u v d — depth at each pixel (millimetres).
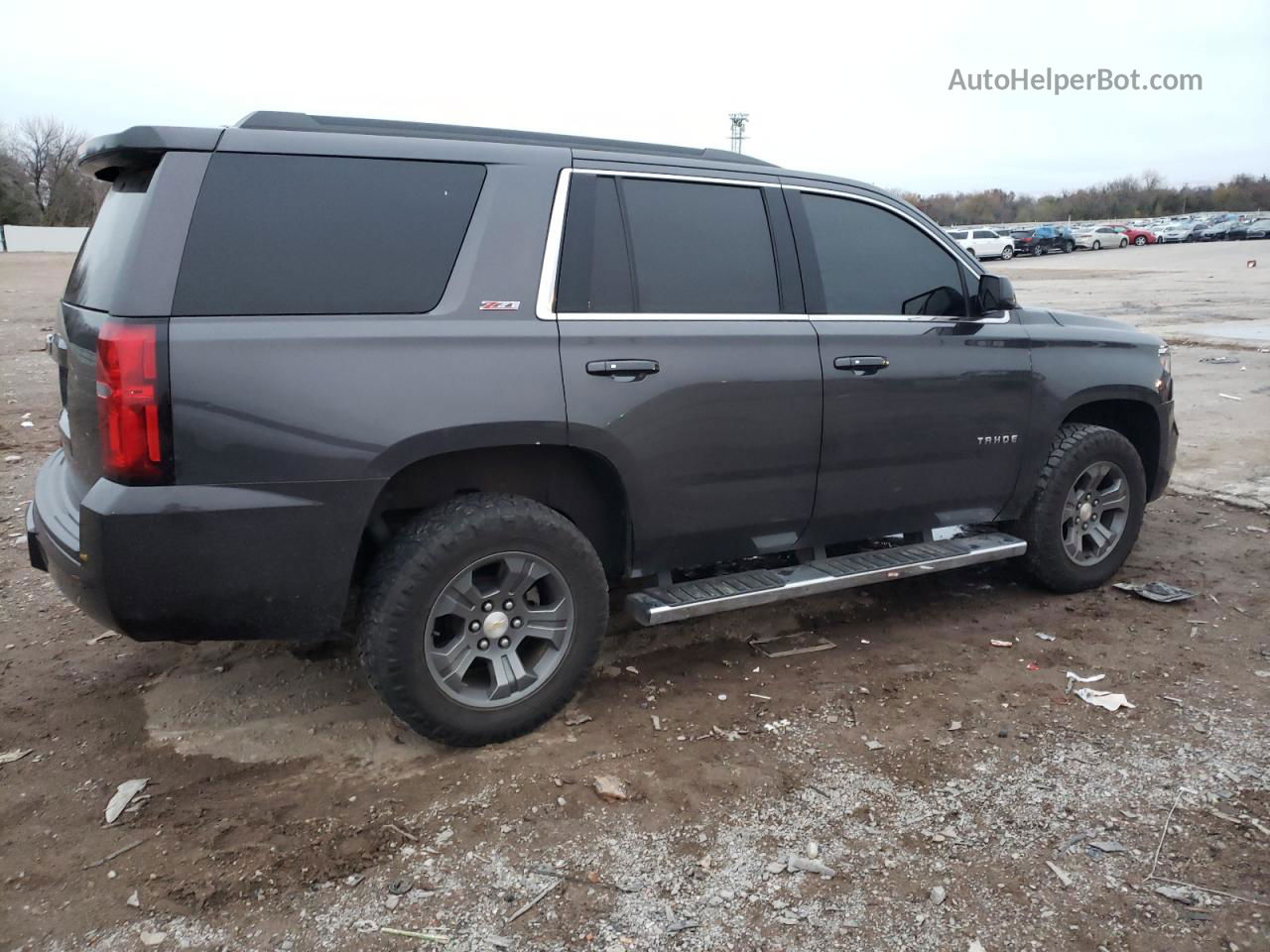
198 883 2586
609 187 3428
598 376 3262
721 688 3764
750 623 4438
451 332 3035
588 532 3613
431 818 2885
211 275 2779
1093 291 24672
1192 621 4402
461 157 3195
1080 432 4555
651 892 2557
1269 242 59500
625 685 3793
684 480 3516
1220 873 2609
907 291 4090
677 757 3236
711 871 2643
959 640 4230
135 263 2709
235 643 4141
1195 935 2377
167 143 2809
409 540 3051
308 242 2916
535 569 3238
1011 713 3531
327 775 3129
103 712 3545
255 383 2764
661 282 3479
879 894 2541
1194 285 26141
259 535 2818
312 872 2635
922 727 3434
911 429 4016
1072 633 4285
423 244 3076
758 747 3301
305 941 2381
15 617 4438
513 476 3424
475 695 3229
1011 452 4344
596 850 2736
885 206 4078
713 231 3629
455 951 2350
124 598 2738
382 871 2645
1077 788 3025
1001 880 2596
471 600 3150
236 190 2852
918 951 2336
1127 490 4730
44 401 9883
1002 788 3031
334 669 3891
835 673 3893
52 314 19094
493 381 3070
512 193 3227
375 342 2922
